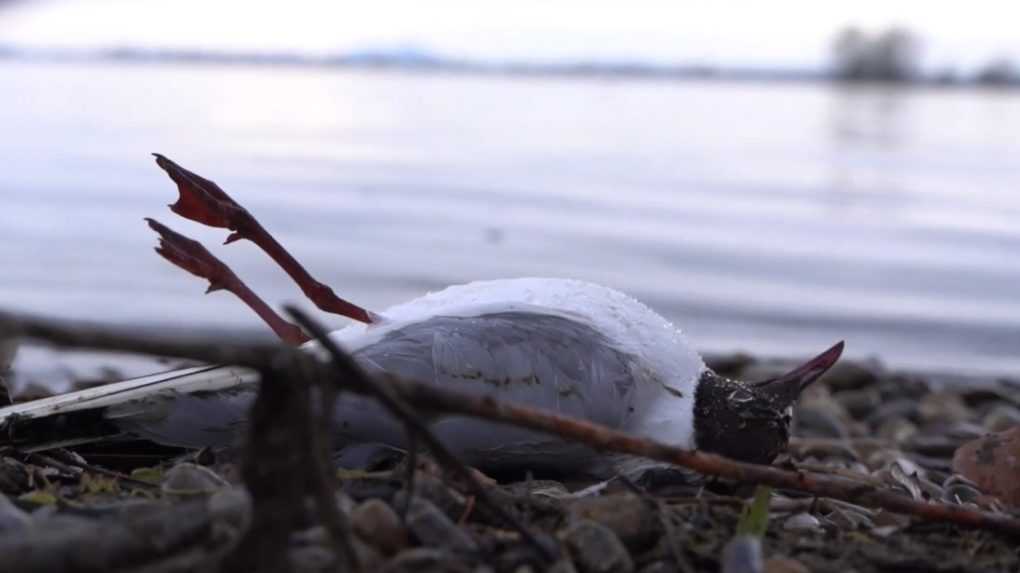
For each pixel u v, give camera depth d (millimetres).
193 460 732
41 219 2650
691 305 2039
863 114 10117
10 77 12406
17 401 988
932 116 10023
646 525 645
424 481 662
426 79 17703
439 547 614
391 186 3623
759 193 3889
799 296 2156
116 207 2883
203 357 522
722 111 10094
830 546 669
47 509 636
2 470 699
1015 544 688
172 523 543
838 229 3076
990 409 1422
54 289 1941
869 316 2020
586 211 3225
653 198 3592
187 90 10617
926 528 701
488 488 680
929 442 1155
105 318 1740
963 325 1982
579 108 9852
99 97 8734
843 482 658
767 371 1493
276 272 2121
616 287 2145
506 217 3014
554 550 612
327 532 553
